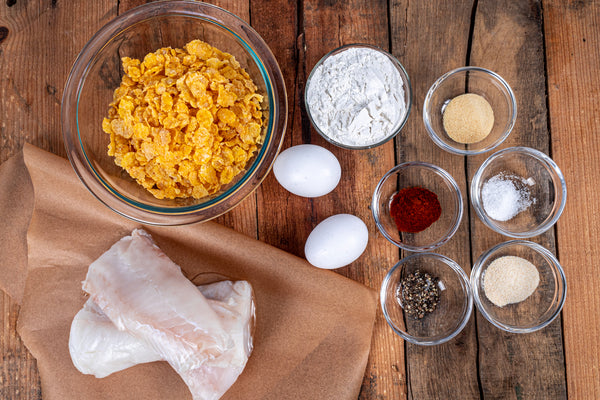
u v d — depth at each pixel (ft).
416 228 2.02
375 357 2.03
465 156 2.05
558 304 2.04
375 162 2.04
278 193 2.04
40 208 1.99
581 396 2.03
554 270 2.05
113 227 2.02
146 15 1.89
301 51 2.03
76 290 2.00
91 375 1.99
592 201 2.04
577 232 2.04
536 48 2.04
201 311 1.85
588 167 2.04
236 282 1.96
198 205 1.86
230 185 1.90
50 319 1.99
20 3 2.04
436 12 2.03
